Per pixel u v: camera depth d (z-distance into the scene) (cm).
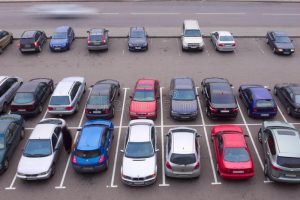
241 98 2325
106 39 2986
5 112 2267
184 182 1697
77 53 2992
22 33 3297
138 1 4050
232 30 3319
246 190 1645
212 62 2817
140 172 1647
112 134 1970
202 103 2320
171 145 1720
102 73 2672
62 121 1998
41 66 2794
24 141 2005
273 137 1723
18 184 1711
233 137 1764
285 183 1675
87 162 1702
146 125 1881
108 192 1652
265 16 3619
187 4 3953
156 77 2603
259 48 3038
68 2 4034
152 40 3180
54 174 1761
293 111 2105
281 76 2608
